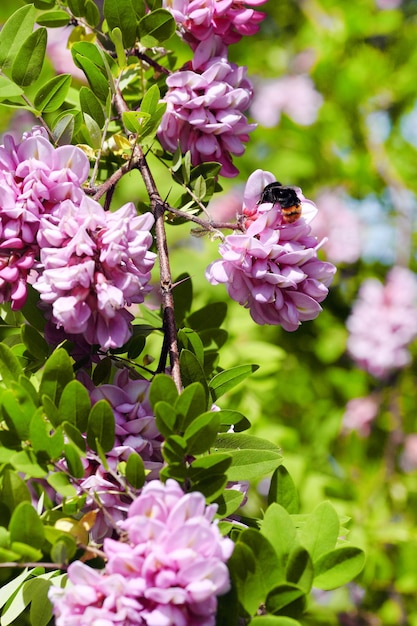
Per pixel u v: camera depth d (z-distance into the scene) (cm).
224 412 98
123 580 84
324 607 166
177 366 94
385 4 198
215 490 90
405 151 191
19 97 102
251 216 97
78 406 90
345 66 189
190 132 104
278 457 93
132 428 91
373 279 188
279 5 208
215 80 103
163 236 100
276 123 191
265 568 87
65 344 96
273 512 90
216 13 104
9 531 87
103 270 92
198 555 84
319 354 180
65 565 87
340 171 190
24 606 94
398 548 163
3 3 153
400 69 189
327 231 190
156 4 106
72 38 111
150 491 85
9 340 103
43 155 95
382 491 171
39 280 92
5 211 93
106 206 100
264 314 97
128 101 111
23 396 90
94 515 89
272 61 206
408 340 183
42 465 89
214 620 85
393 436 177
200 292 154
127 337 92
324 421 172
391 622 165
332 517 91
